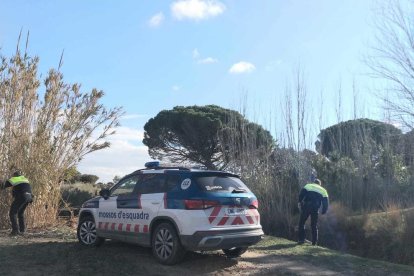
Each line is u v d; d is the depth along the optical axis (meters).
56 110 13.67
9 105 13.18
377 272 8.63
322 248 11.27
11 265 8.10
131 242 9.02
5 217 13.01
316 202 12.12
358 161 18.31
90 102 14.03
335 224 14.67
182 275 7.81
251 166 17.86
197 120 30.73
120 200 9.30
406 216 13.10
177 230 8.09
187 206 7.99
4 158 13.05
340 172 18.44
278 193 16.48
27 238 11.34
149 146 33.78
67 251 9.28
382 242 13.07
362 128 19.98
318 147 20.80
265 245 11.46
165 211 8.29
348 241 13.99
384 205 15.48
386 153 18.38
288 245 11.58
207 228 7.85
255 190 16.97
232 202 8.27
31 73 13.46
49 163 13.43
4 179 12.73
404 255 12.20
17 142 13.09
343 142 20.33
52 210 13.75
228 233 8.06
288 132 17.97
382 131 19.69
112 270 7.86
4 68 13.24
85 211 10.15
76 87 13.93
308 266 9.00
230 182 8.64
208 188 8.17
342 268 8.91
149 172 9.09
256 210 8.80
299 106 17.98
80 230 10.23
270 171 17.78
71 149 13.92
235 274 8.09
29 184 12.20
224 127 26.25
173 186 8.41
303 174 17.17
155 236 8.48
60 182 13.98
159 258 8.39
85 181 30.81
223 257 9.37
